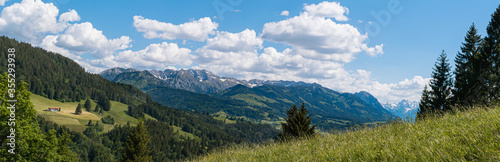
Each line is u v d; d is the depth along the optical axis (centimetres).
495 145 352
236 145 996
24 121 2505
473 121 504
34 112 2614
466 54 5097
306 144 729
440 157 360
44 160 2639
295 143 798
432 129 532
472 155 348
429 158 366
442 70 5134
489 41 4647
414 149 420
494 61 4406
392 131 626
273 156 647
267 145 880
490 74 4266
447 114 644
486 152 337
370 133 675
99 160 14262
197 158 1039
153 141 16862
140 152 5288
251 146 924
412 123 639
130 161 5188
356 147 515
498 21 4553
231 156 811
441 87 4919
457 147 379
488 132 405
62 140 3494
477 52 4822
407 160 381
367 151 459
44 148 2666
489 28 4716
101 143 16775
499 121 441
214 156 937
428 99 4962
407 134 548
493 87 4019
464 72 4816
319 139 757
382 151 430
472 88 4347
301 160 529
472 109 626
